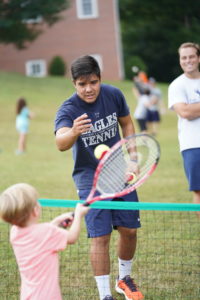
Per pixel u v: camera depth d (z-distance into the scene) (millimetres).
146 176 4996
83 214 4691
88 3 48125
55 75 47906
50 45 48500
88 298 6023
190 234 7699
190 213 9320
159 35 63062
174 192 11523
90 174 5848
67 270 6871
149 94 23438
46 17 40594
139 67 52531
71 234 4562
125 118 6074
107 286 5672
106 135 5840
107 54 48625
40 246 4484
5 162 16984
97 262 5676
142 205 5512
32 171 14984
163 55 63938
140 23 63000
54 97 35812
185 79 7125
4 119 28344
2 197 4484
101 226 5652
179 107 6977
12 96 34469
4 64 48594
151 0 60562
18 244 4551
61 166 16125
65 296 6066
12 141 22625
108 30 48375
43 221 8648
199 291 6141
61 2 39906
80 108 5723
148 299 5988
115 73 48719
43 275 4457
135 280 6484
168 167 15289
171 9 60625
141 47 64438
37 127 26609
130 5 61562
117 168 5305
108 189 5230
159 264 6965
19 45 42188
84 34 48406
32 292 4441
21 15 39438
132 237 5891
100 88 5863
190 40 60875
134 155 5473
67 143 5285
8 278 6594
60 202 5594
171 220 8883
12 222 4508
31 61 48625
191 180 7094
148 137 4961
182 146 7137
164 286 6312
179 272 6699
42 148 20734
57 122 5703
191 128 7035
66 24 48344
